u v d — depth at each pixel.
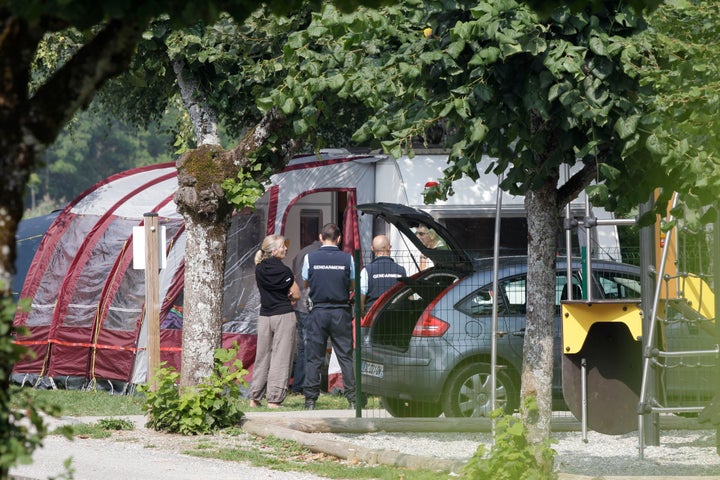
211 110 30.41
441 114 18.03
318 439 24.88
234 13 10.94
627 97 17.89
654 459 23.33
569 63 16.94
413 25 20.50
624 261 33.22
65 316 40.81
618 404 23.36
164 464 22.33
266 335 34.66
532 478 17.72
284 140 29.22
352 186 41.56
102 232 41.44
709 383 25.09
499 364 29.11
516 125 18.25
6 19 9.72
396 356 29.27
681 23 18.41
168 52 28.81
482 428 27.31
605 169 17.64
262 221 40.19
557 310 29.61
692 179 16.95
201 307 28.38
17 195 9.87
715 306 22.52
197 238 28.58
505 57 17.47
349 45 19.66
